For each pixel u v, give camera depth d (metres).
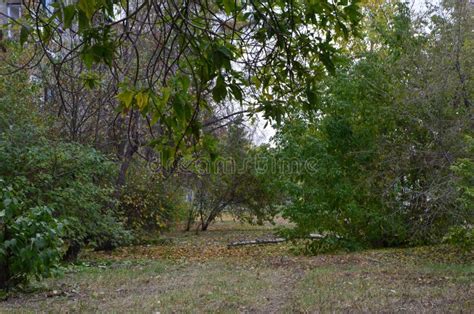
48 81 11.49
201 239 19.77
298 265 11.22
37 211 7.45
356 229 14.02
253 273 10.14
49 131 11.83
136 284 8.95
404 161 12.31
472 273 9.44
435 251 12.57
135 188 16.11
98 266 11.60
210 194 22.12
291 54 3.74
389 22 14.19
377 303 7.22
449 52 11.55
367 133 13.35
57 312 6.65
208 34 3.13
